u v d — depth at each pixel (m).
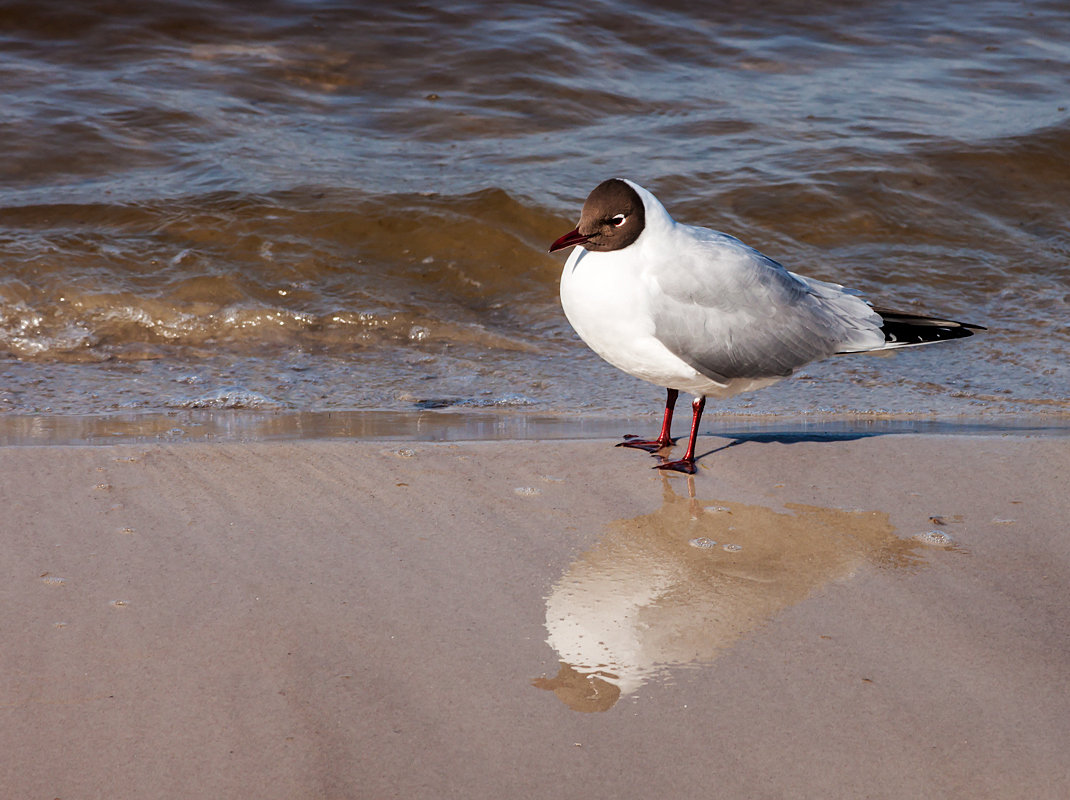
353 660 6.67
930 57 24.97
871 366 14.27
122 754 5.70
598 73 23.03
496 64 22.77
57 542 8.15
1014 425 11.99
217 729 5.94
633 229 9.73
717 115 21.62
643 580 7.89
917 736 6.02
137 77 21.31
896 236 17.92
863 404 12.90
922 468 10.27
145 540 8.27
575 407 12.74
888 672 6.66
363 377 13.60
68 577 7.60
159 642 6.79
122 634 6.87
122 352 14.09
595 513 9.13
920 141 20.73
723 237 10.31
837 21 26.22
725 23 25.67
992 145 20.52
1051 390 13.40
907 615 7.39
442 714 6.14
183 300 15.07
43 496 9.01
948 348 14.77
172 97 20.73
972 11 27.11
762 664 6.74
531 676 6.56
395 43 23.25
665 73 23.41
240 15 23.67
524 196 17.83
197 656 6.65
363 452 10.42
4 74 20.97
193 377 13.38
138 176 18.19
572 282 9.97
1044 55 25.08
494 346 14.73
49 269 15.34
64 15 22.86
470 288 16.14
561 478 9.93
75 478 9.43
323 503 9.13
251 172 18.41
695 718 6.16
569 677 6.56
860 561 8.25
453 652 6.80
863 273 16.75
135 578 7.64
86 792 5.42
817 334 10.31
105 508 8.83
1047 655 6.87
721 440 11.21
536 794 5.50
